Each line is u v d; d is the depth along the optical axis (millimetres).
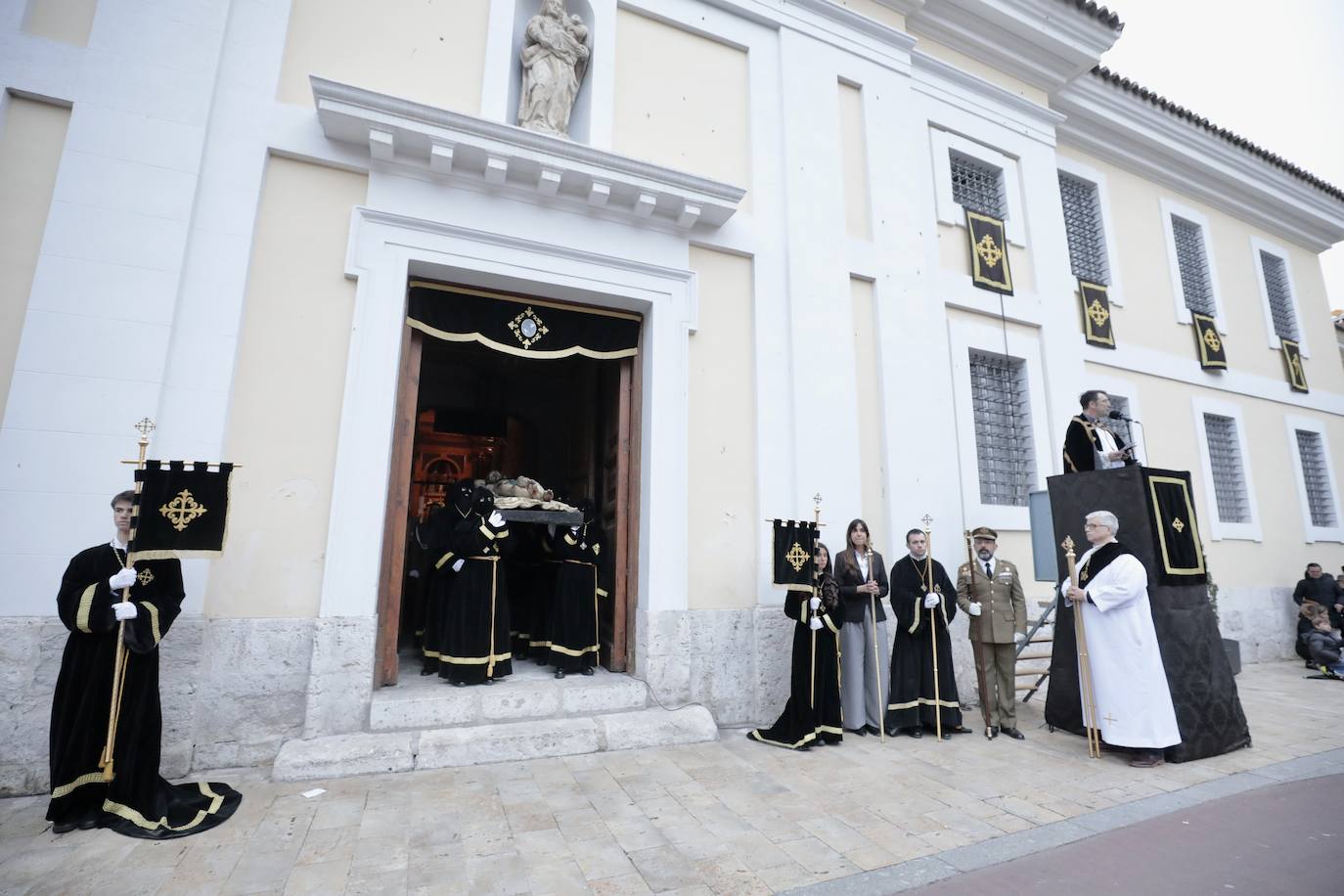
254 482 4633
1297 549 11172
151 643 3535
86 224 4379
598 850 3320
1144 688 4859
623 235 6082
